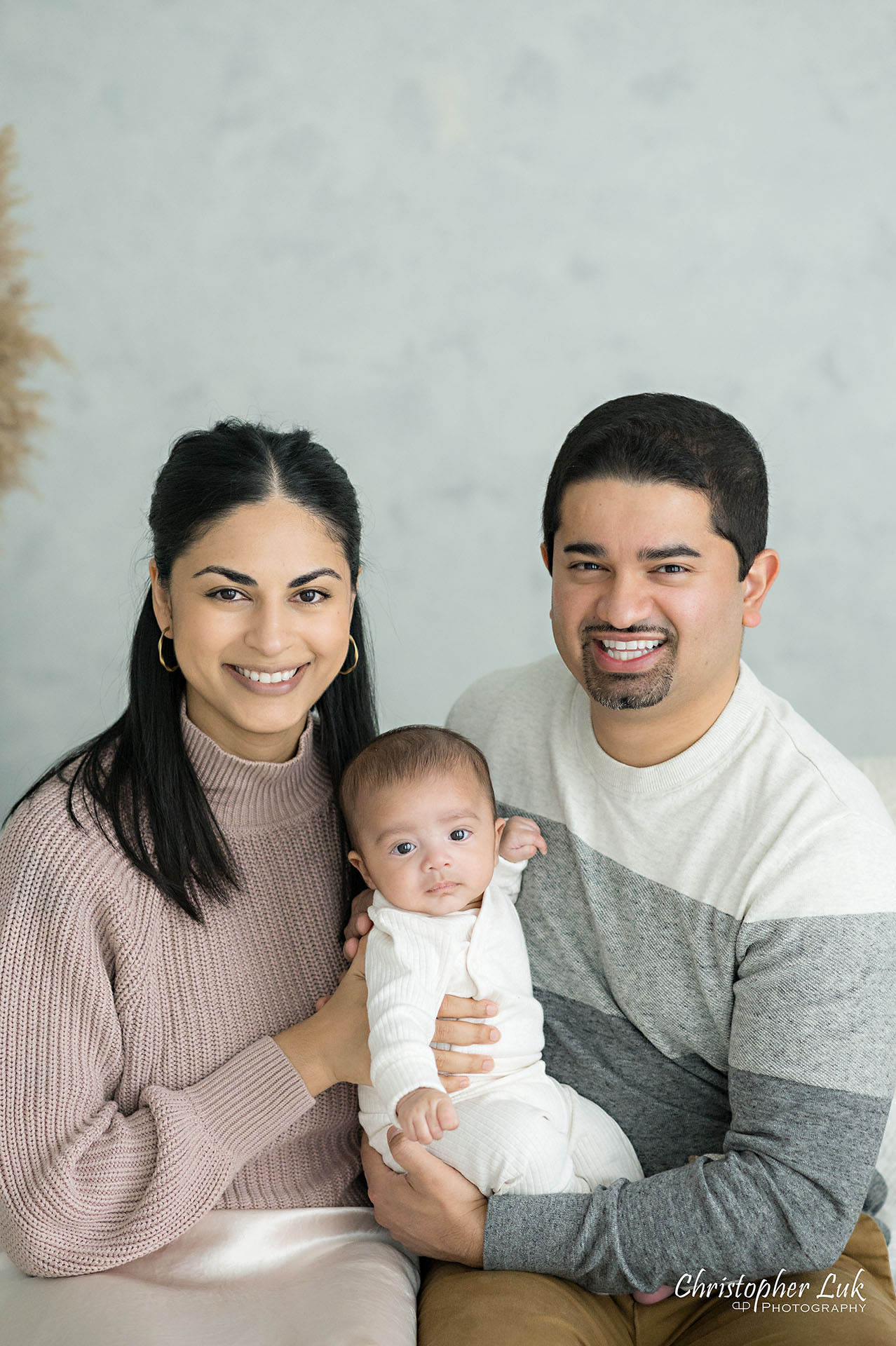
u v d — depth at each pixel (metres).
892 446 3.39
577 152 3.35
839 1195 1.21
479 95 3.36
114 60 3.39
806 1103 1.23
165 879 1.32
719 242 3.35
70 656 3.54
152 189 3.42
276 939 1.42
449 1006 1.35
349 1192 1.44
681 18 3.31
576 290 3.39
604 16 3.32
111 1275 1.24
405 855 1.39
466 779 1.42
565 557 1.31
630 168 3.35
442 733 1.45
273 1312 1.20
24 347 3.45
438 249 3.40
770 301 3.36
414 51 3.36
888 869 1.27
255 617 1.29
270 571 1.28
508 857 1.44
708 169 3.34
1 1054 1.23
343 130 3.38
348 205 3.40
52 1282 1.23
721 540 1.27
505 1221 1.26
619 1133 1.40
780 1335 1.22
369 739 1.55
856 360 3.37
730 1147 1.27
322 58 3.37
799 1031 1.24
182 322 3.45
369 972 1.36
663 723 1.34
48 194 3.42
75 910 1.27
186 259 3.43
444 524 3.47
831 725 3.47
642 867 1.38
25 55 3.39
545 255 3.38
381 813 1.41
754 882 1.28
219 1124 1.29
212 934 1.37
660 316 3.38
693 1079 1.41
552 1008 1.46
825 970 1.24
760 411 3.38
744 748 1.34
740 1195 1.22
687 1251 1.22
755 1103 1.26
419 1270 1.40
